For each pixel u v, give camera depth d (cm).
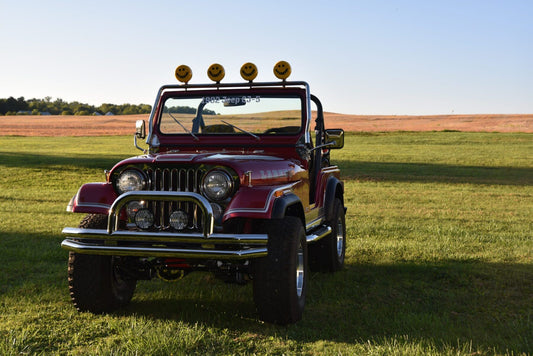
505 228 1041
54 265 674
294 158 551
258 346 406
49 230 932
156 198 419
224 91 583
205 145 570
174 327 437
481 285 598
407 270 664
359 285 605
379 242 860
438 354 380
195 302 528
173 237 415
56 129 7175
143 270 493
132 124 8256
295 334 434
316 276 646
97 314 484
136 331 423
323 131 689
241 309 503
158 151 586
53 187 1891
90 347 399
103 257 475
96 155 3406
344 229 712
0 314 479
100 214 468
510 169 2848
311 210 566
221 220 436
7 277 610
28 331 427
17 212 1184
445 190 1873
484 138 5375
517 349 398
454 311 509
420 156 3597
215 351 394
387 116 10744
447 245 832
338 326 456
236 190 436
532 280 621
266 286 436
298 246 450
